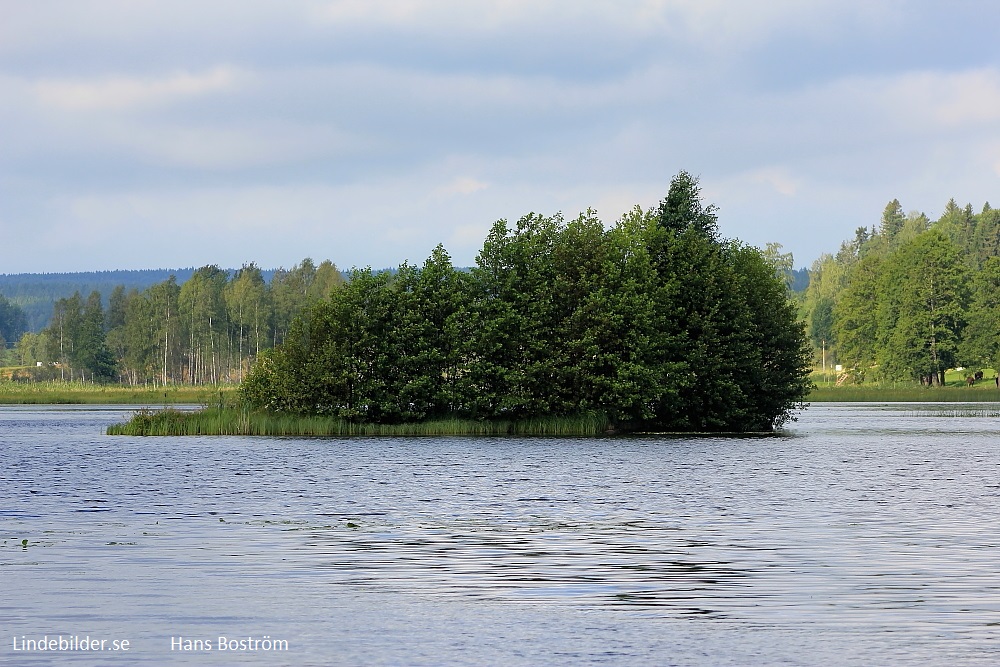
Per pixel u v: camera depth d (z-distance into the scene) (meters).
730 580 23.08
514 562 25.30
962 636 18.52
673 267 85.06
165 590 22.33
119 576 23.77
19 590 22.31
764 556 26.03
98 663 17.22
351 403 80.00
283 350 80.31
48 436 78.25
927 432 82.25
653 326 80.44
